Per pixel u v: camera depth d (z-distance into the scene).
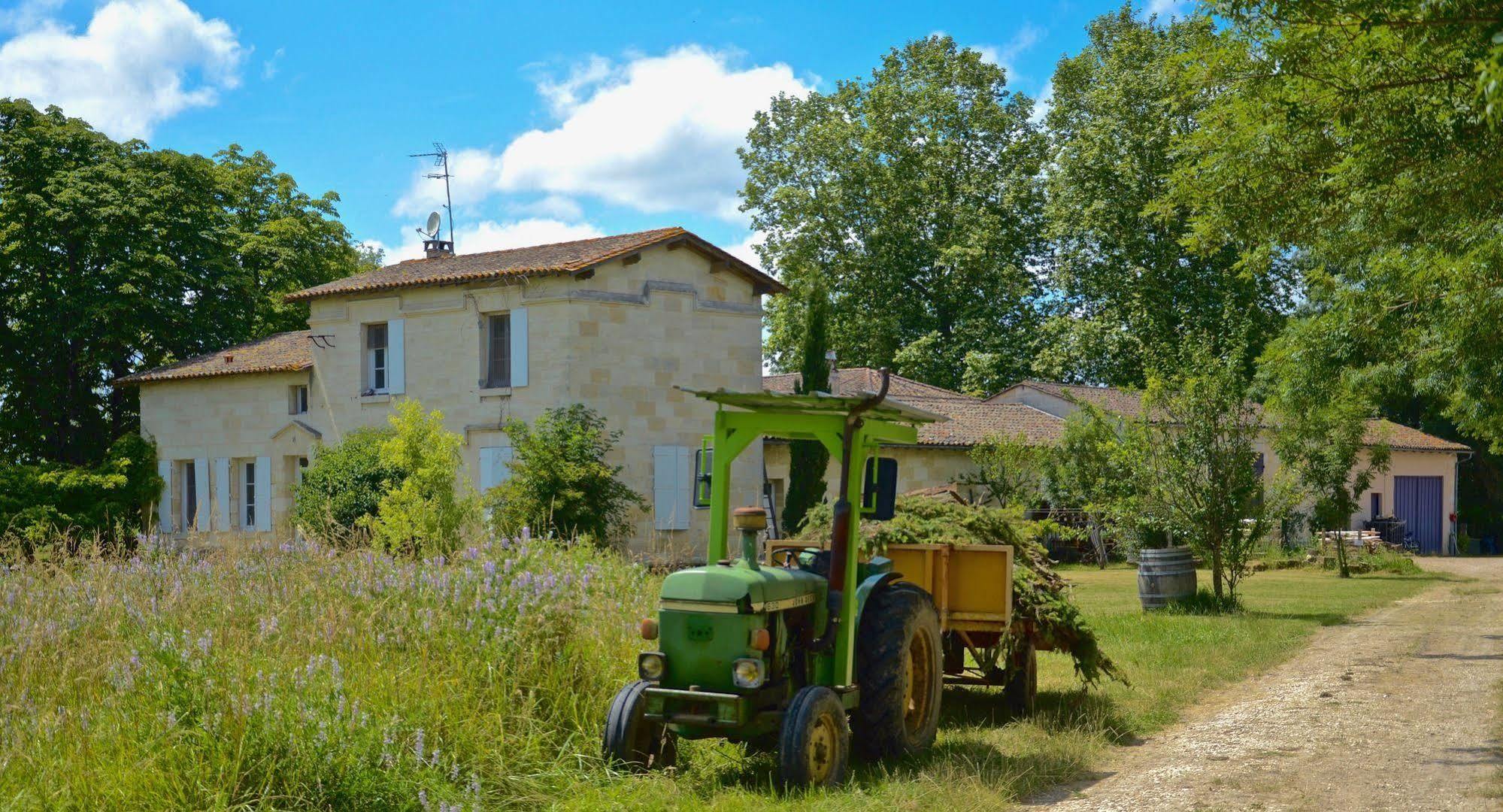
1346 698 10.48
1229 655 12.91
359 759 6.32
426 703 7.07
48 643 7.64
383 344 26.41
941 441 31.55
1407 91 8.75
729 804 6.57
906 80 44.12
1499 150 8.42
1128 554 21.33
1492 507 46.72
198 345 33.34
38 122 31.80
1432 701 10.28
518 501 20.70
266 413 27.73
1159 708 9.88
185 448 29.03
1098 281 38.94
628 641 8.55
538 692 7.67
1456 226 10.91
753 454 25.56
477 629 8.02
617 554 11.77
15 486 27.16
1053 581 10.14
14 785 5.93
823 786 6.92
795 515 22.70
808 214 42.28
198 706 6.47
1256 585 24.52
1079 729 8.80
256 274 36.66
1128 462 19.31
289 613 8.20
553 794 6.71
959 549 9.15
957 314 43.91
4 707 6.65
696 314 25.31
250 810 5.96
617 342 24.12
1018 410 36.91
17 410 32.31
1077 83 42.34
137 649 7.22
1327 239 11.16
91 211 30.78
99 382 32.88
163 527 29.00
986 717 9.59
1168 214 10.73
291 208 39.81
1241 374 19.61
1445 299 11.97
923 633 8.20
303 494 23.81
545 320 23.80
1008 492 30.81
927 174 43.06
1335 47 8.87
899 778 7.28
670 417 24.81
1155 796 7.05
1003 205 43.22
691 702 6.96
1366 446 25.06
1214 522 18.81
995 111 43.59
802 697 6.91
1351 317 14.52
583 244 25.97
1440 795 6.99
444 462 19.17
